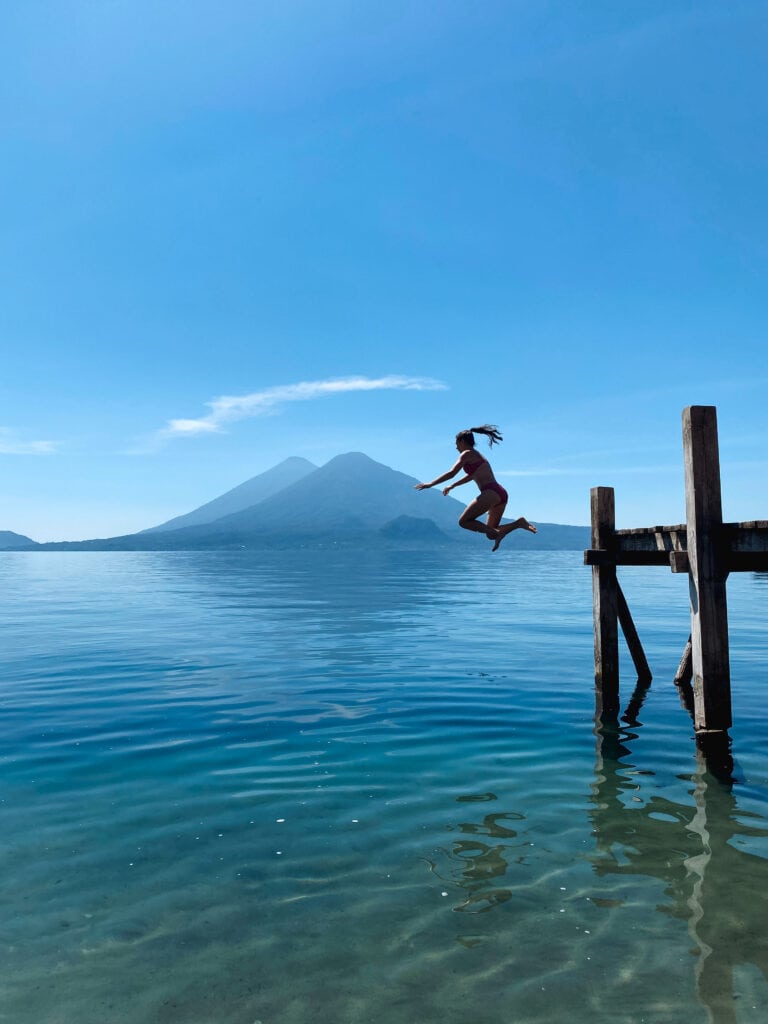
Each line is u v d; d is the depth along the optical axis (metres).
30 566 88.94
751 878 4.93
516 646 15.63
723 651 8.22
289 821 5.90
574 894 4.69
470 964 3.90
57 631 18.30
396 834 5.65
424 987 3.70
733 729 8.94
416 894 4.68
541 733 8.73
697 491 8.25
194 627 19.19
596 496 10.91
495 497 9.48
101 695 10.60
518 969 3.86
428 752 7.89
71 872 4.96
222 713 9.54
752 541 7.71
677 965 3.89
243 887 4.76
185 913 4.43
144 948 4.05
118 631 18.30
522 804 6.34
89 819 5.91
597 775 7.19
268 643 16.08
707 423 8.30
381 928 4.27
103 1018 3.44
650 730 8.94
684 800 6.49
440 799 6.45
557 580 46.22
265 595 32.19
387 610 24.20
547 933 4.21
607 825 5.87
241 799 6.39
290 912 4.45
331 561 112.88
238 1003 3.56
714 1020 3.43
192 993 3.64
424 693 10.82
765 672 12.45
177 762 7.45
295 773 7.12
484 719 9.35
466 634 17.64
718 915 4.42
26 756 7.62
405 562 102.19
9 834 5.60
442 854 5.29
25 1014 3.47
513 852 5.34
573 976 3.79
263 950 4.03
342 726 8.92
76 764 7.37
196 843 5.46
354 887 4.77
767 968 3.85
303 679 11.87
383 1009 3.53
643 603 26.66
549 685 11.51
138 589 37.62
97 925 4.29
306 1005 3.55
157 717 9.30
